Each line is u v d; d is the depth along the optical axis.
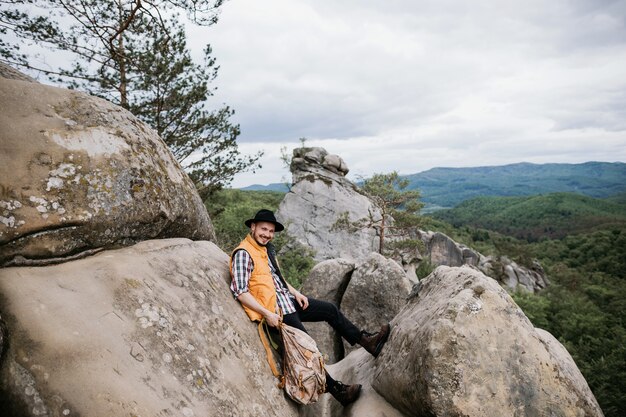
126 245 2.78
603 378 10.98
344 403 3.79
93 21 8.74
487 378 2.88
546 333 4.15
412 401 3.12
